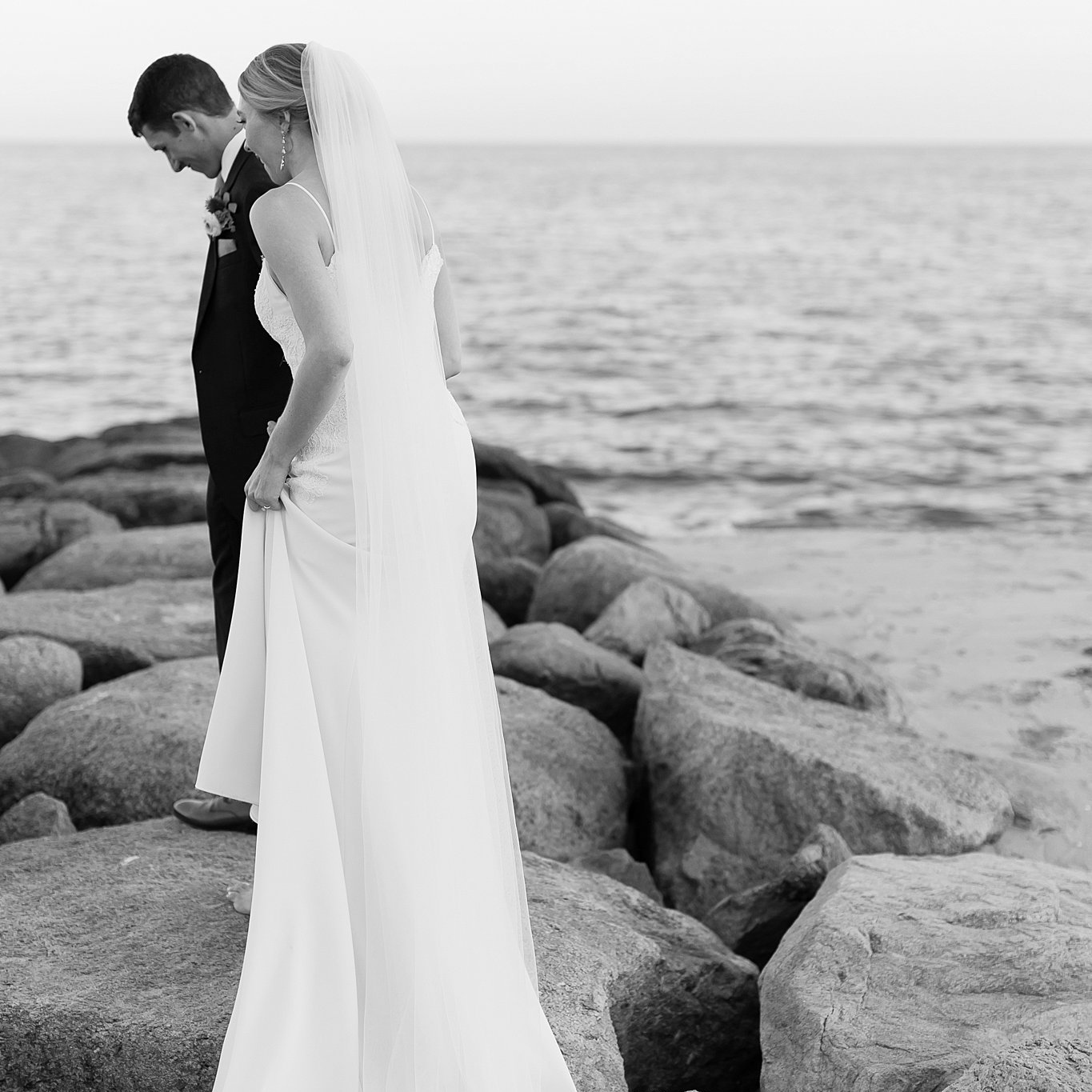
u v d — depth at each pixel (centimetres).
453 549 282
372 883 262
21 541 793
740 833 427
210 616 606
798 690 550
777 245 4844
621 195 9275
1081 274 3700
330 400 267
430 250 295
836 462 1434
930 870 356
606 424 1692
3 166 16338
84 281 3362
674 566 737
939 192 9975
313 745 267
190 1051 266
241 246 334
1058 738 563
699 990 332
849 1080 274
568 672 534
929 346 2361
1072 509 1201
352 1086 251
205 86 347
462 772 273
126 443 1101
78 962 294
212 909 317
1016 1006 290
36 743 441
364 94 274
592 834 437
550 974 300
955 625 744
